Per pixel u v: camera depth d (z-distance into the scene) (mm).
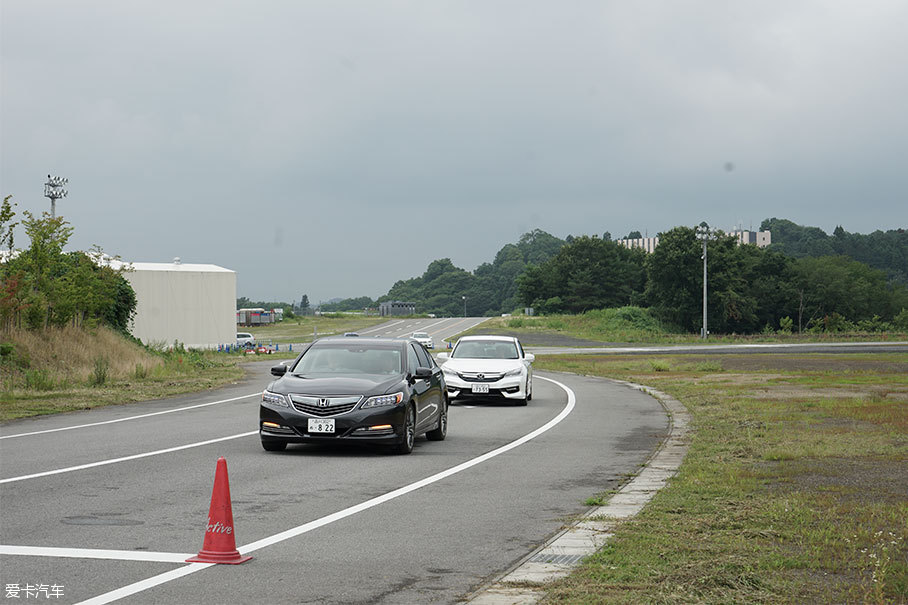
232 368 42969
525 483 11234
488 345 25688
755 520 8508
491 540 7980
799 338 97250
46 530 8203
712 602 5891
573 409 22734
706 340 94188
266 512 9250
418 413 14586
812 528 8164
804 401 22672
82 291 34938
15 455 13508
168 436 16156
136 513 9031
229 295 69312
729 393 26188
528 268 190000
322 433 13398
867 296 155375
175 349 50469
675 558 7113
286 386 13914
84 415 20375
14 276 30344
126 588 6258
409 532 8312
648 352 67750
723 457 13180
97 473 11742
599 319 128500
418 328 126625
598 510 9352
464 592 6270
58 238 33375
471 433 17297
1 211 29234
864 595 6008
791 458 12812
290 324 143000
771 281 151000
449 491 10617
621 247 196000
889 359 52875
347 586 6406
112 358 33781
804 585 6293
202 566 6945
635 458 13633
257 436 16203
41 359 29734
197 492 10328
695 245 132750
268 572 6789
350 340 15586
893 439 14828
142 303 65312
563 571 6836
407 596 6152
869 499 9609
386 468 12484
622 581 6422
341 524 8664
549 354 64562
